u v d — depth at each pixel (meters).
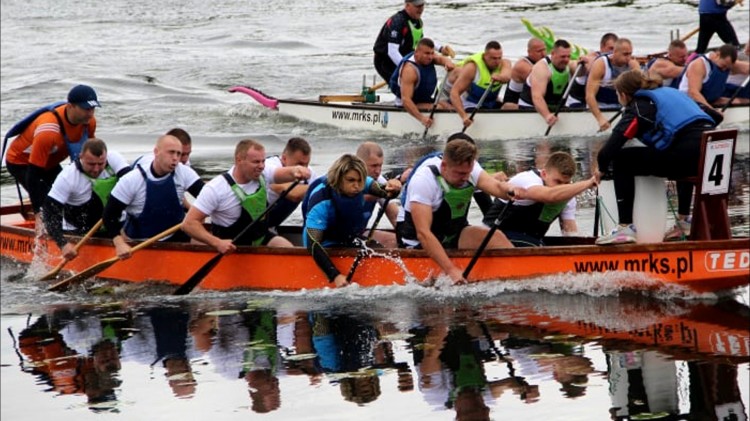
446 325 22.30
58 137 29.08
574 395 18.25
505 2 81.12
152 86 62.25
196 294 26.27
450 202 24.17
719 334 21.00
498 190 23.88
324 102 50.16
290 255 25.67
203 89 61.22
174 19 82.12
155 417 18.17
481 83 46.00
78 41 76.56
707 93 45.12
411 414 17.75
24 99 59.75
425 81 46.38
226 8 83.62
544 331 21.62
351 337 21.91
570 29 72.06
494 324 22.17
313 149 46.28
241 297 25.64
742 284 23.05
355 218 25.06
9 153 30.59
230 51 71.38
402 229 25.47
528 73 46.47
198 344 22.05
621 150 23.83
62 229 28.03
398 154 44.25
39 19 85.44
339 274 24.83
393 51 48.59
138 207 27.11
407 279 24.86
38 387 20.02
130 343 22.47
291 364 20.47
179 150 26.70
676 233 26.66
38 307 25.97
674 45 46.94
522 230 25.25
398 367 19.97
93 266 26.59
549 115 45.38
